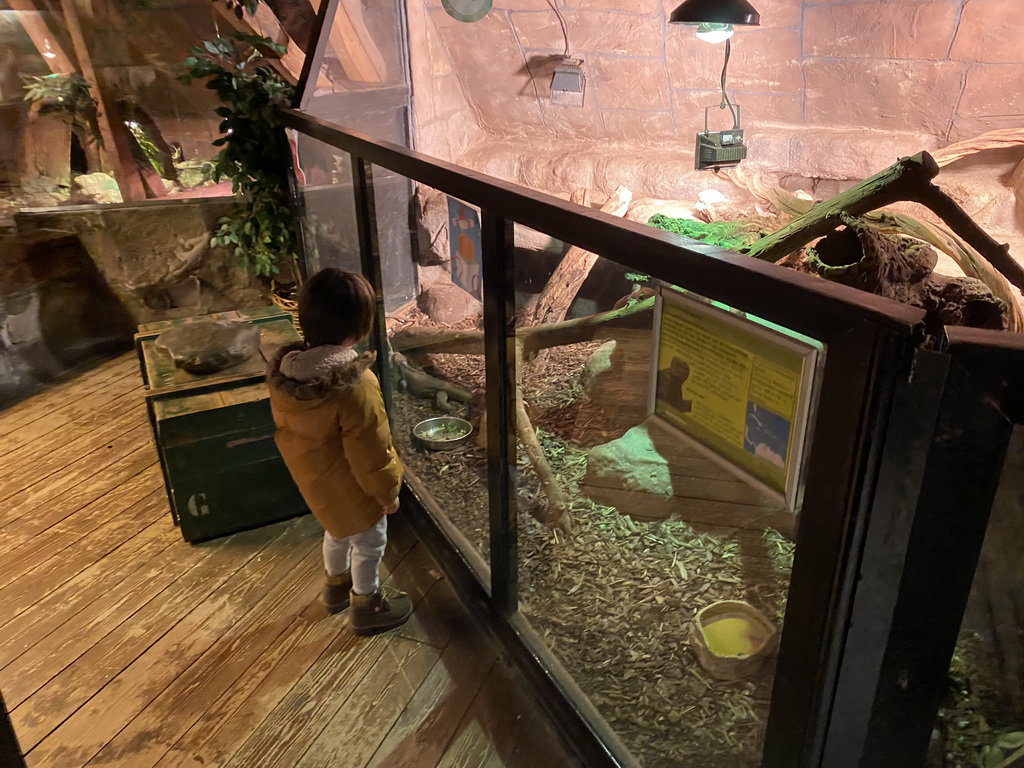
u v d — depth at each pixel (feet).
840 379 2.97
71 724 6.77
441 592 8.34
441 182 6.22
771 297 3.28
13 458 11.05
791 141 14.82
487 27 15.23
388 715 6.81
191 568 8.76
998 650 5.65
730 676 6.01
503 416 6.37
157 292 14.46
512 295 5.94
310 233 12.83
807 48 13.47
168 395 8.80
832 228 8.15
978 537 3.26
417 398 11.43
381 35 14.16
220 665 7.39
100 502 10.03
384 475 6.64
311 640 7.69
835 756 3.80
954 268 11.12
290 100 11.94
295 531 9.43
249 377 9.14
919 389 2.86
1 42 14.03
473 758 6.37
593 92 15.89
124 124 15.17
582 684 6.41
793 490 3.94
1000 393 2.87
